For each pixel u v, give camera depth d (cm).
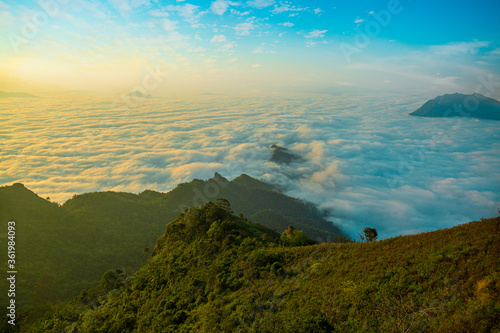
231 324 2409
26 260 7975
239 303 2727
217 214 5388
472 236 2291
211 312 2734
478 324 1473
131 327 3353
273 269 3195
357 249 3020
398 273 2200
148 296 3944
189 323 2842
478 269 1862
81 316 4384
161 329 2931
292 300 2453
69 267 8338
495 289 1625
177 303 3356
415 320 1698
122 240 10462
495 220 2353
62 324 4262
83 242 9750
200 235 5000
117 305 4147
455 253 2120
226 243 4416
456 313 1617
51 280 7350
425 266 2133
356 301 2081
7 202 10156
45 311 5844
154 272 4488
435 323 1625
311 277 2786
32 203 10675
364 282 2269
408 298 1897
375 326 1809
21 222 9488
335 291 2311
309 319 2044
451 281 1878
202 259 4238
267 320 2255
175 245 5144
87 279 8100
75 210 11562
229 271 3609
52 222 10069
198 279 3722
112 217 11675
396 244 2778
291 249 3678
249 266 3453
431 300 1803
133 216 12138
